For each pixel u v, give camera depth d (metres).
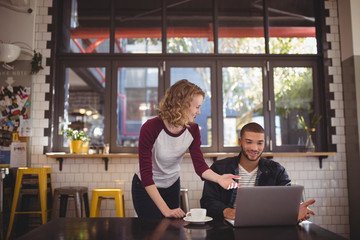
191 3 4.64
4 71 4.21
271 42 4.64
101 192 3.55
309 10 4.68
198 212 1.60
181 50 4.57
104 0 4.64
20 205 3.72
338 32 4.50
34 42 4.29
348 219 4.27
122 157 4.15
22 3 4.24
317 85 4.52
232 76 4.50
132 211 4.15
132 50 4.71
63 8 4.57
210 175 1.85
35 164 4.15
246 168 2.18
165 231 1.40
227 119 4.45
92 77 6.45
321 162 4.31
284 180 2.11
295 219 1.51
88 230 1.40
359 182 4.06
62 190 3.71
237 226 1.48
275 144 4.39
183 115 1.80
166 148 1.94
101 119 7.24
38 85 4.24
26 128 4.16
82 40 4.58
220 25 4.61
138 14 4.66
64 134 4.31
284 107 4.48
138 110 11.89
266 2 4.60
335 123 4.39
